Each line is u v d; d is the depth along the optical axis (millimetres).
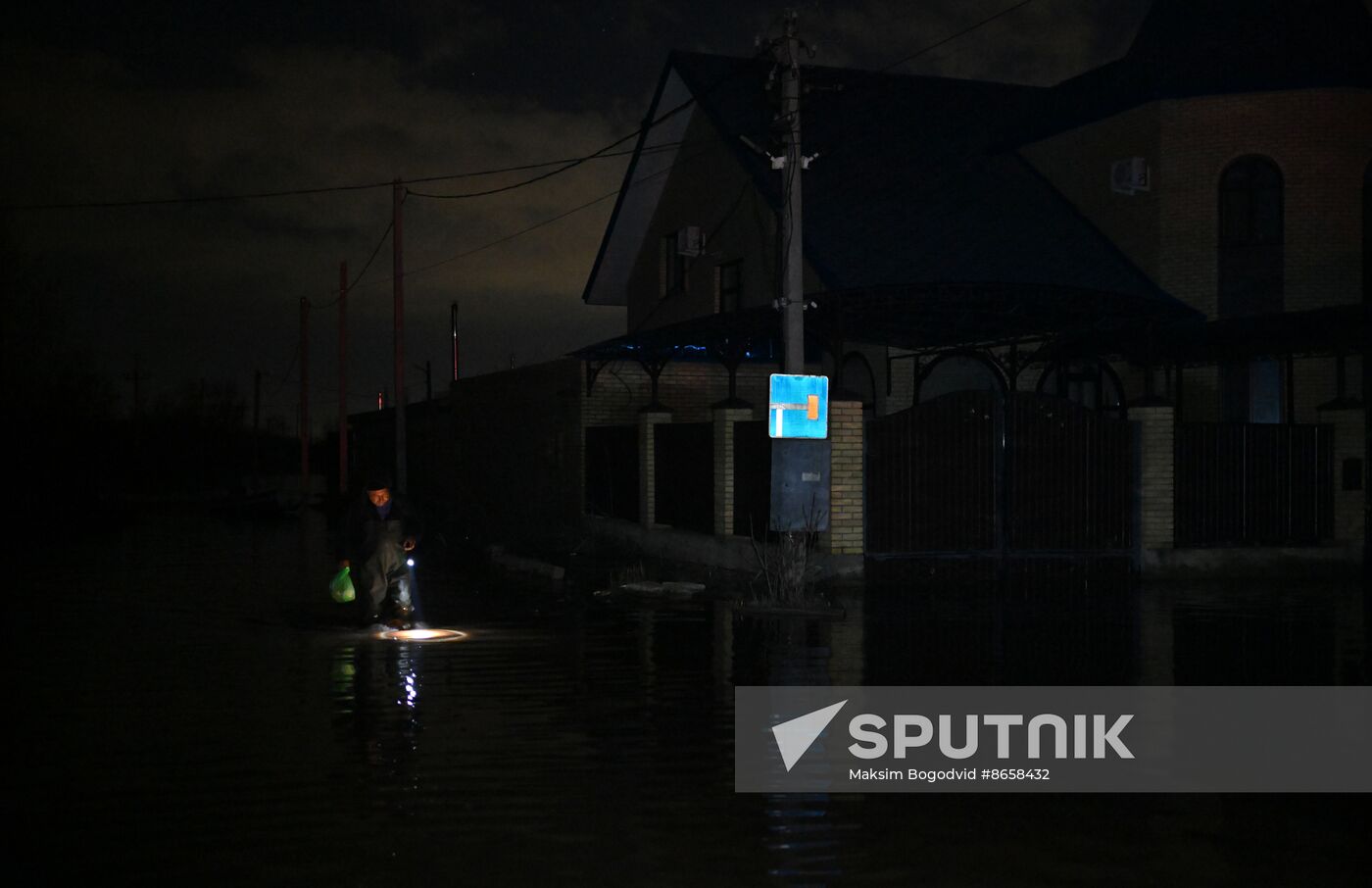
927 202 24984
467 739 7750
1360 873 5391
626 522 22297
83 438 44250
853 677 9812
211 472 74750
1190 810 6332
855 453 16141
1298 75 22734
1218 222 23391
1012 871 5387
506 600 15133
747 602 14039
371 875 5293
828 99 27812
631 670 10156
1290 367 19500
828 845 5734
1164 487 17141
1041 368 24922
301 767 7055
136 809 6270
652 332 20203
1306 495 17828
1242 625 12719
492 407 30500
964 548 16406
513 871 5344
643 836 5844
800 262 15414
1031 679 9703
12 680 9773
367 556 12938
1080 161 25734
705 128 27562
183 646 11539
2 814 6180
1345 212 22875
